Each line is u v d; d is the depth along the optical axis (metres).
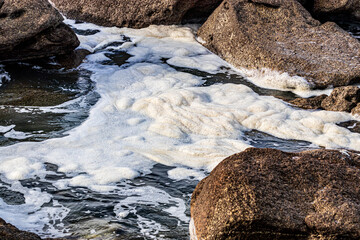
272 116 7.05
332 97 7.56
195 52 10.22
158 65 9.28
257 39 9.43
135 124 6.70
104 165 5.56
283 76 8.61
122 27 11.54
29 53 8.68
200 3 11.34
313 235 3.48
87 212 4.62
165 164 5.65
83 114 6.97
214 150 5.97
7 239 3.63
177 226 4.43
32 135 6.25
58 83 8.16
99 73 8.72
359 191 3.84
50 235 4.20
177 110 7.02
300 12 10.09
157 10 11.25
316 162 4.07
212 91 7.97
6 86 7.90
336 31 9.73
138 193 5.01
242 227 3.45
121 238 4.18
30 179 5.20
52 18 8.48
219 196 3.65
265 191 3.65
